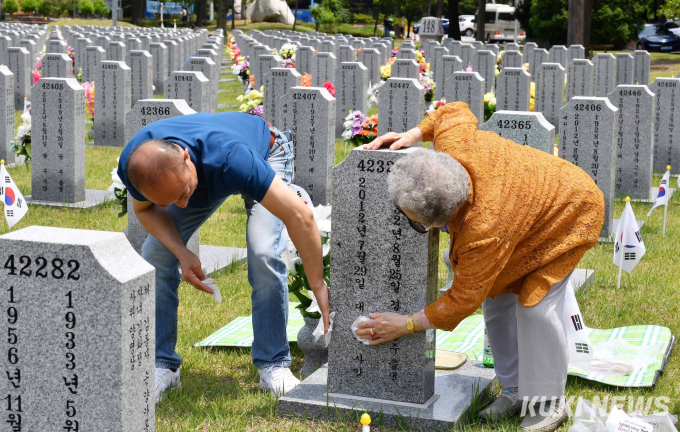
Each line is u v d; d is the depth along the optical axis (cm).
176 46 2688
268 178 374
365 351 410
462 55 2575
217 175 372
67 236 277
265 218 438
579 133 829
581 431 387
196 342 528
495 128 720
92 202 947
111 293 269
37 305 275
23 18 6231
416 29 5669
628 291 654
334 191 399
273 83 1313
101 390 277
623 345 509
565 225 368
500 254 352
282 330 448
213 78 1669
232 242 802
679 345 532
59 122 927
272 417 411
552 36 4175
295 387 429
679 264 736
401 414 396
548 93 1711
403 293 397
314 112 909
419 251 391
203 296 623
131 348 278
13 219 751
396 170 334
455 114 379
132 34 2942
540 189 361
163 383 439
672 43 4053
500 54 2209
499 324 408
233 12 6000
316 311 460
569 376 471
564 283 378
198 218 421
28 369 281
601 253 774
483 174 350
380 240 396
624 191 1028
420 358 402
